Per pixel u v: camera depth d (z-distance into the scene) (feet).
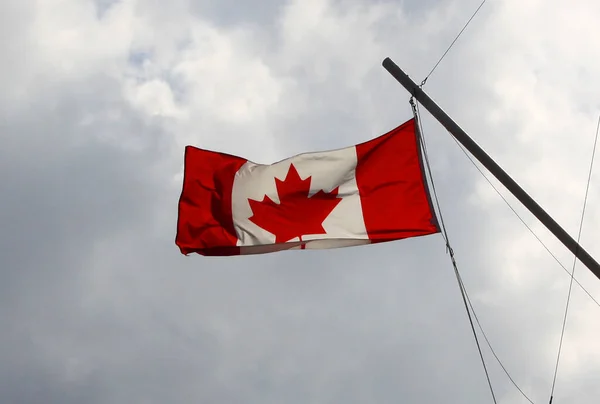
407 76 50.21
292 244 56.13
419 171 55.57
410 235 54.39
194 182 57.52
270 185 56.95
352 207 55.77
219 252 56.85
